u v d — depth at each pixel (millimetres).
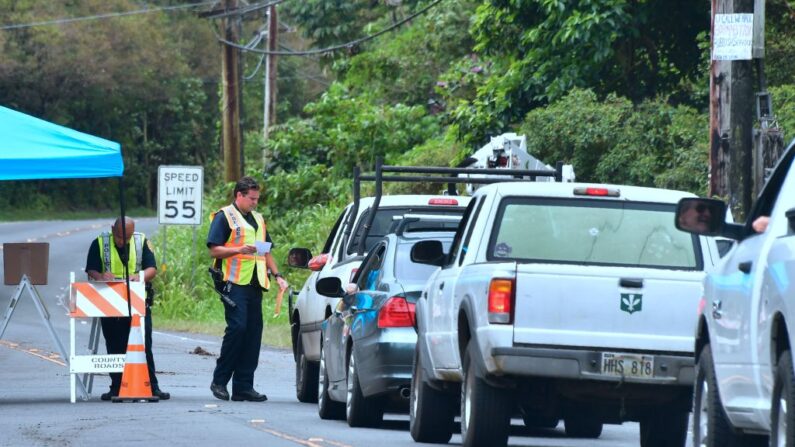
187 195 93750
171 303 98188
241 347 47156
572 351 28672
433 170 45438
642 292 28891
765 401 22328
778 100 70750
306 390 47156
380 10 156500
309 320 46875
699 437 26500
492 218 31344
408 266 37938
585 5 82375
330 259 48312
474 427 29953
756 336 22531
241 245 47000
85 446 32562
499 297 28766
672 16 87000
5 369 59406
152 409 42781
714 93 50969
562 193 31500
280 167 121438
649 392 29125
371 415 38156
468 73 115688
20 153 43688
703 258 31016
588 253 31094
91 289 45875
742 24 49438
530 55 86938
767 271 22016
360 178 47719
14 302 47156
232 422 38719
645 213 31422
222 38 116688
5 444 33031
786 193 23109
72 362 45594
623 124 77688
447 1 131750
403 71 135500
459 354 31266
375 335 36562
